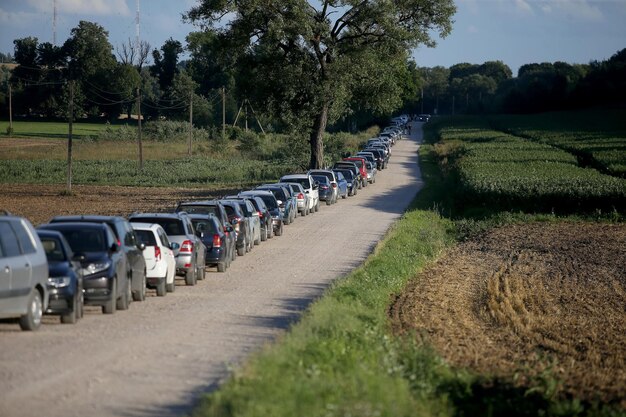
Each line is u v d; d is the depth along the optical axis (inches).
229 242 2046.0
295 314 1385.3
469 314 1529.3
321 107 4451.3
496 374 995.9
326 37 4256.9
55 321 1243.2
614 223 3275.1
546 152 5826.8
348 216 3437.5
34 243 1144.8
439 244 2588.6
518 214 3427.7
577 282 1985.7
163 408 771.4
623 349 1275.8
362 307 1405.0
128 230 1457.9
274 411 690.8
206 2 4249.5
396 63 4495.6
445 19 4458.7
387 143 7126.0
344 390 764.6
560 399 925.2
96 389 834.8
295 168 5428.2
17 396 795.4
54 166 5880.9
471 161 5088.6
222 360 994.1
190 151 6722.4
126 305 1385.3
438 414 813.2
